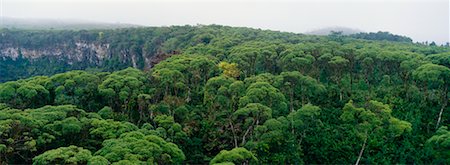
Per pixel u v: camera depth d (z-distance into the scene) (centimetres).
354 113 6656
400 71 8788
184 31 18662
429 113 7712
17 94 7456
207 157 6781
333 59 8794
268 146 6438
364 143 6544
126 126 5966
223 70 8844
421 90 8294
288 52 9319
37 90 7544
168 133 6575
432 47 13812
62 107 6353
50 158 4272
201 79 9012
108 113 7094
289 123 6738
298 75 7838
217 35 15450
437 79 7262
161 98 8262
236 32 16338
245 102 6625
